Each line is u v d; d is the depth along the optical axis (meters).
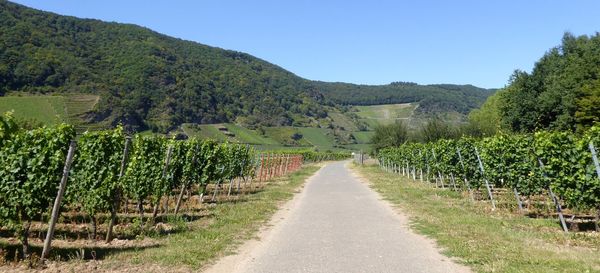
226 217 12.83
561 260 7.30
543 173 11.02
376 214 13.65
